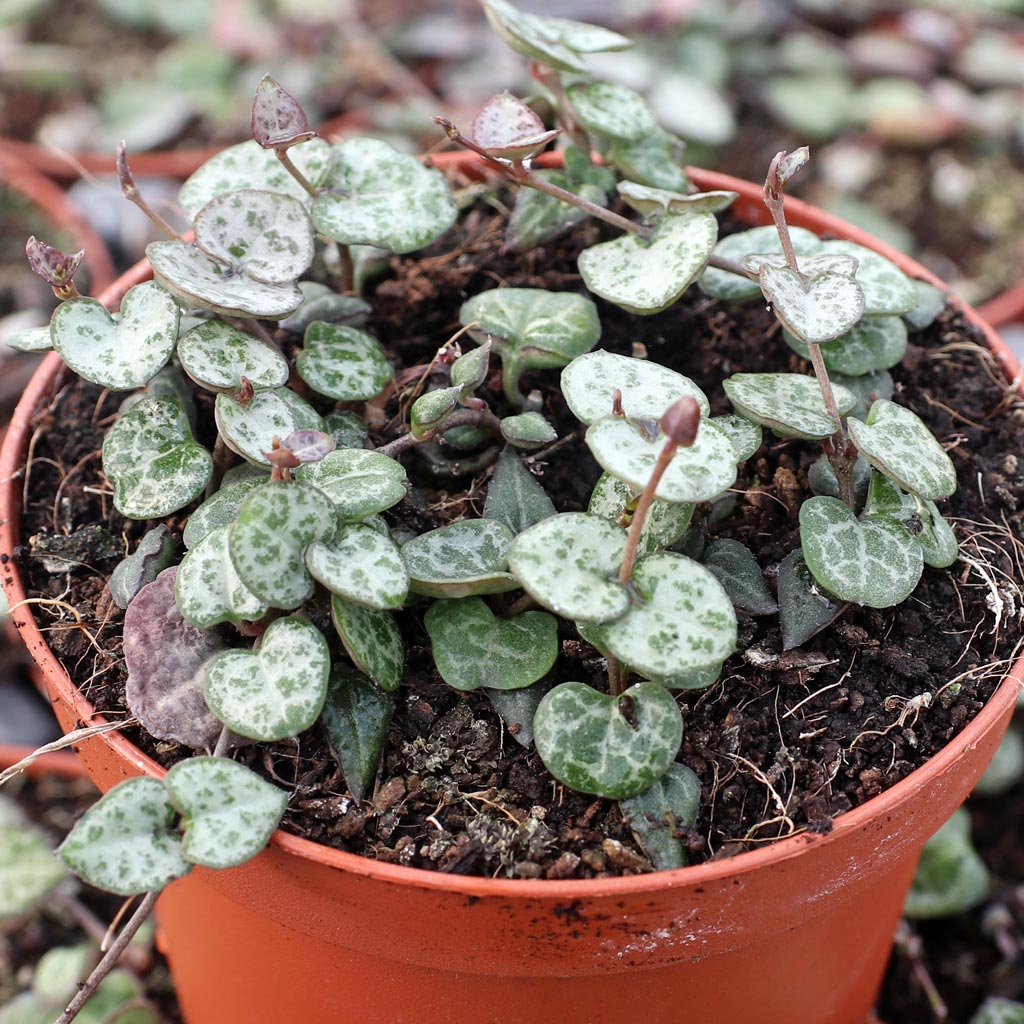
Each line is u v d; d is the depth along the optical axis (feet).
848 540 0.66
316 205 0.71
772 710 0.66
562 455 0.73
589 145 0.80
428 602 0.68
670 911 0.60
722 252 0.76
